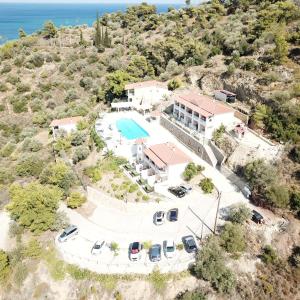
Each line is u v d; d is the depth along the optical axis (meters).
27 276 44.44
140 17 158.12
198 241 45.62
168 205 52.31
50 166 65.19
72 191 58.16
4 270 45.25
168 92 87.38
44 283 43.44
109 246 45.38
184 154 59.53
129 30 148.62
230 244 43.69
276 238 46.66
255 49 82.69
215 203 52.81
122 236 47.31
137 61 102.19
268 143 58.88
